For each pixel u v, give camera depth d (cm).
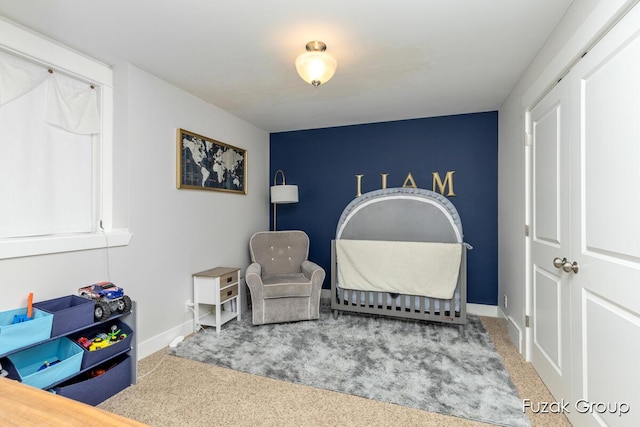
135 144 237
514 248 268
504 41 199
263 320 302
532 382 201
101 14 171
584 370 148
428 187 365
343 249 314
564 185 169
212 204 323
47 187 202
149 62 230
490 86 272
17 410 62
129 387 197
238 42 202
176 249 275
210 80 262
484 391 191
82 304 177
